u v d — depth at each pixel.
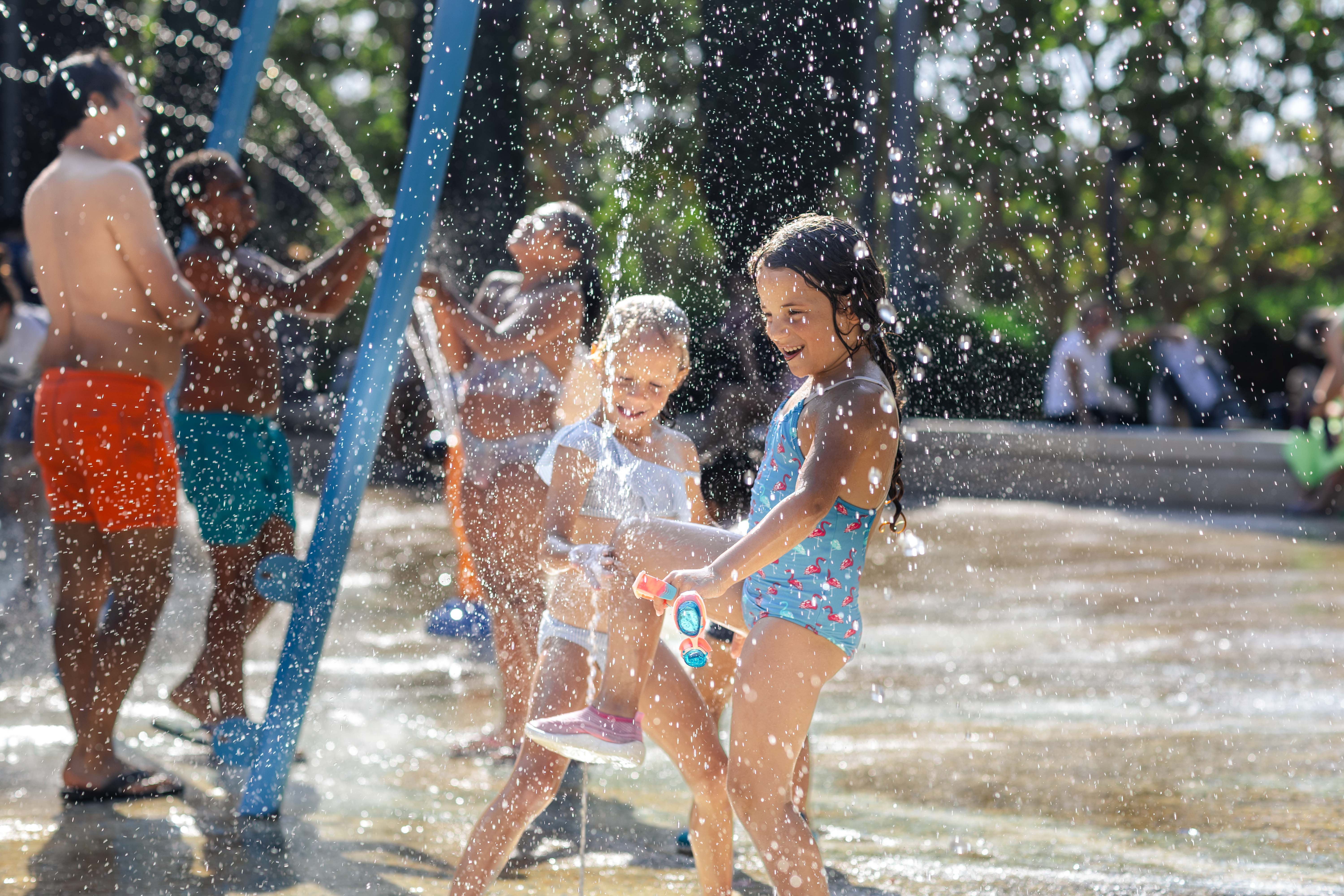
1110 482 10.64
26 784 3.37
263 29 4.61
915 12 9.02
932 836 2.96
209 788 3.39
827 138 3.01
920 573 7.27
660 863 2.81
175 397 4.22
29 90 10.20
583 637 2.54
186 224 4.11
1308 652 5.16
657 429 2.76
